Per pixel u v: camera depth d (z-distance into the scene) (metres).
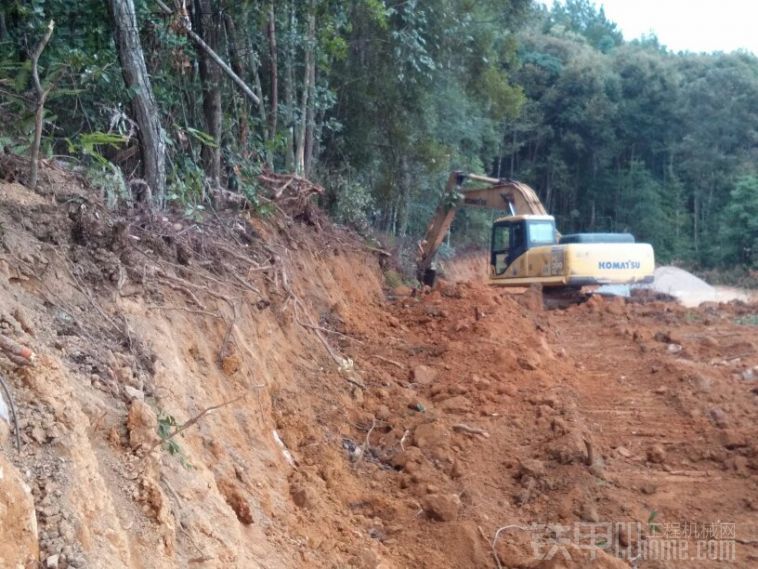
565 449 6.55
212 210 7.83
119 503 2.95
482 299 12.53
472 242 34.25
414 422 7.04
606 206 54.41
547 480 6.18
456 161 25.41
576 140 54.56
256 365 5.97
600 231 54.22
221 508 3.66
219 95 8.80
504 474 6.36
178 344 4.81
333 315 10.27
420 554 4.83
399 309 13.09
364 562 4.33
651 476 6.56
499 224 18.81
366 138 19.05
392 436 6.66
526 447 6.88
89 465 2.79
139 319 4.49
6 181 4.54
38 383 2.92
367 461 6.18
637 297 17.39
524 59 57.88
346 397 7.26
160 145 6.57
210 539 3.33
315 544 4.31
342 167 18.25
